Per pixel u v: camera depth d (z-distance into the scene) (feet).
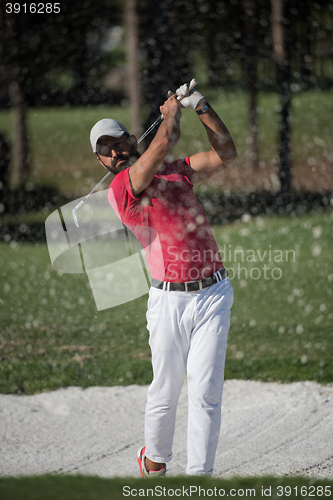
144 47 136.67
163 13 129.90
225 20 206.59
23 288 76.28
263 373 45.03
